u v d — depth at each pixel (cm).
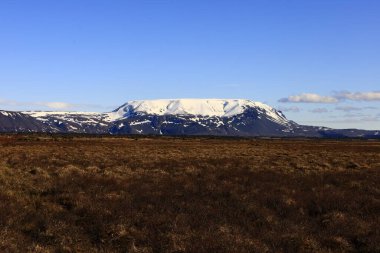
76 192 2412
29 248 1386
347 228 1683
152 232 1576
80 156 5125
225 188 2595
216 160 4700
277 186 2709
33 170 3359
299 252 1399
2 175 3006
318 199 2253
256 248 1407
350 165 4262
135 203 2084
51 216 1812
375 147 10669
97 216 1802
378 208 2056
